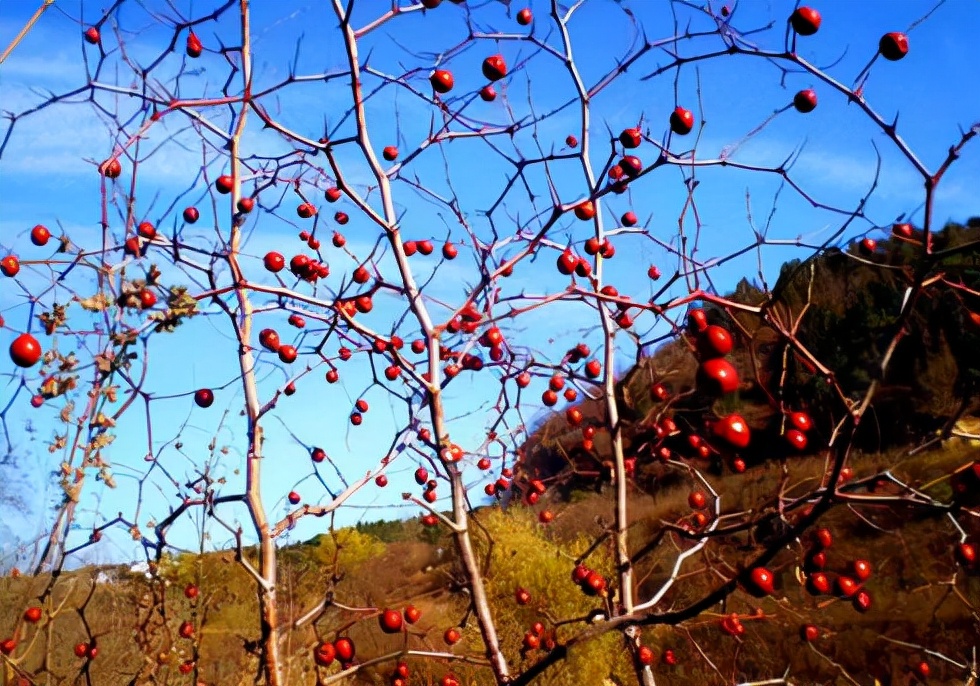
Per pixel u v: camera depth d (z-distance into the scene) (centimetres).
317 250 353
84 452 237
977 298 238
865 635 721
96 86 264
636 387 388
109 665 472
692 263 304
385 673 625
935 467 734
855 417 178
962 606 703
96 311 229
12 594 363
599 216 352
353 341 325
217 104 277
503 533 866
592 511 791
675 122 286
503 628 771
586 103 343
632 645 320
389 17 300
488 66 310
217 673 493
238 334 280
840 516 874
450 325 332
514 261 304
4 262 232
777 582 816
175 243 271
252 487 267
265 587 255
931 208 198
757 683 301
